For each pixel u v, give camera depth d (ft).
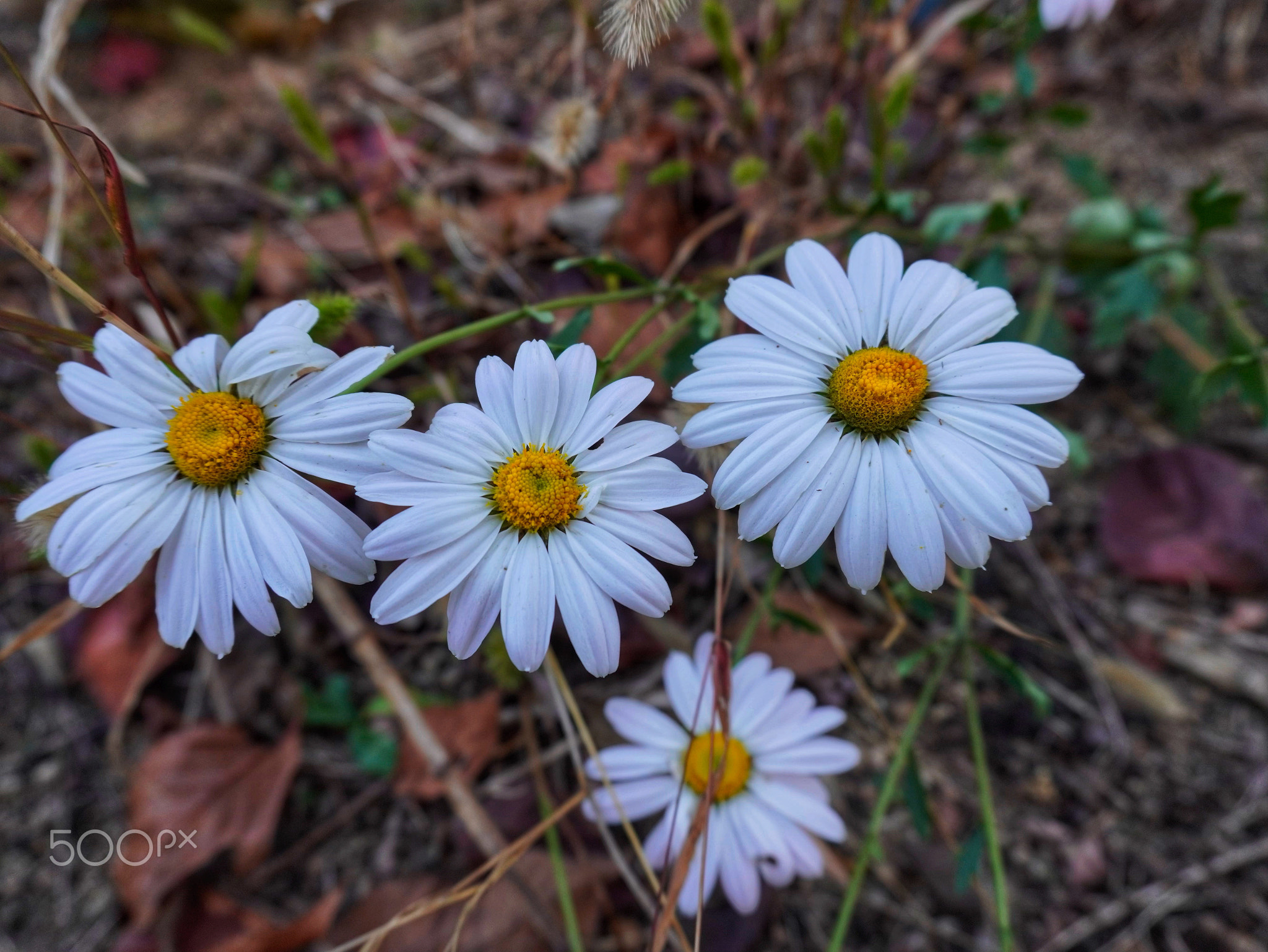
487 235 0.93
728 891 0.59
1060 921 0.73
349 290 0.91
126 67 1.19
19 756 0.78
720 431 0.51
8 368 0.91
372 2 1.29
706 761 0.61
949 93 1.10
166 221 1.00
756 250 0.92
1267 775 0.77
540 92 1.04
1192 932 0.72
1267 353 0.69
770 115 1.00
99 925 0.72
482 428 0.49
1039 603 0.84
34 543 0.55
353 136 1.08
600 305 0.84
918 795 0.65
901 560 0.49
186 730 0.75
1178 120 1.12
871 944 0.72
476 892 0.58
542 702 0.75
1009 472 0.49
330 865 0.74
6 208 0.93
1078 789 0.77
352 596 0.77
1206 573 0.83
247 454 0.50
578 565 0.49
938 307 0.52
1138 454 0.87
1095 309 0.96
